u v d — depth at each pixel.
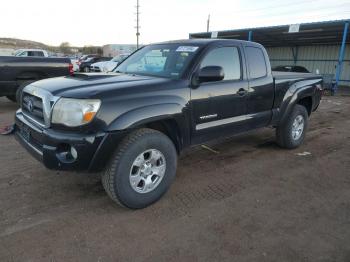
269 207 3.52
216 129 4.09
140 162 3.28
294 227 3.13
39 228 2.99
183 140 3.71
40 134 3.10
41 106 3.23
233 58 4.30
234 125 4.36
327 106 11.77
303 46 27.00
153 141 3.30
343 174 4.54
